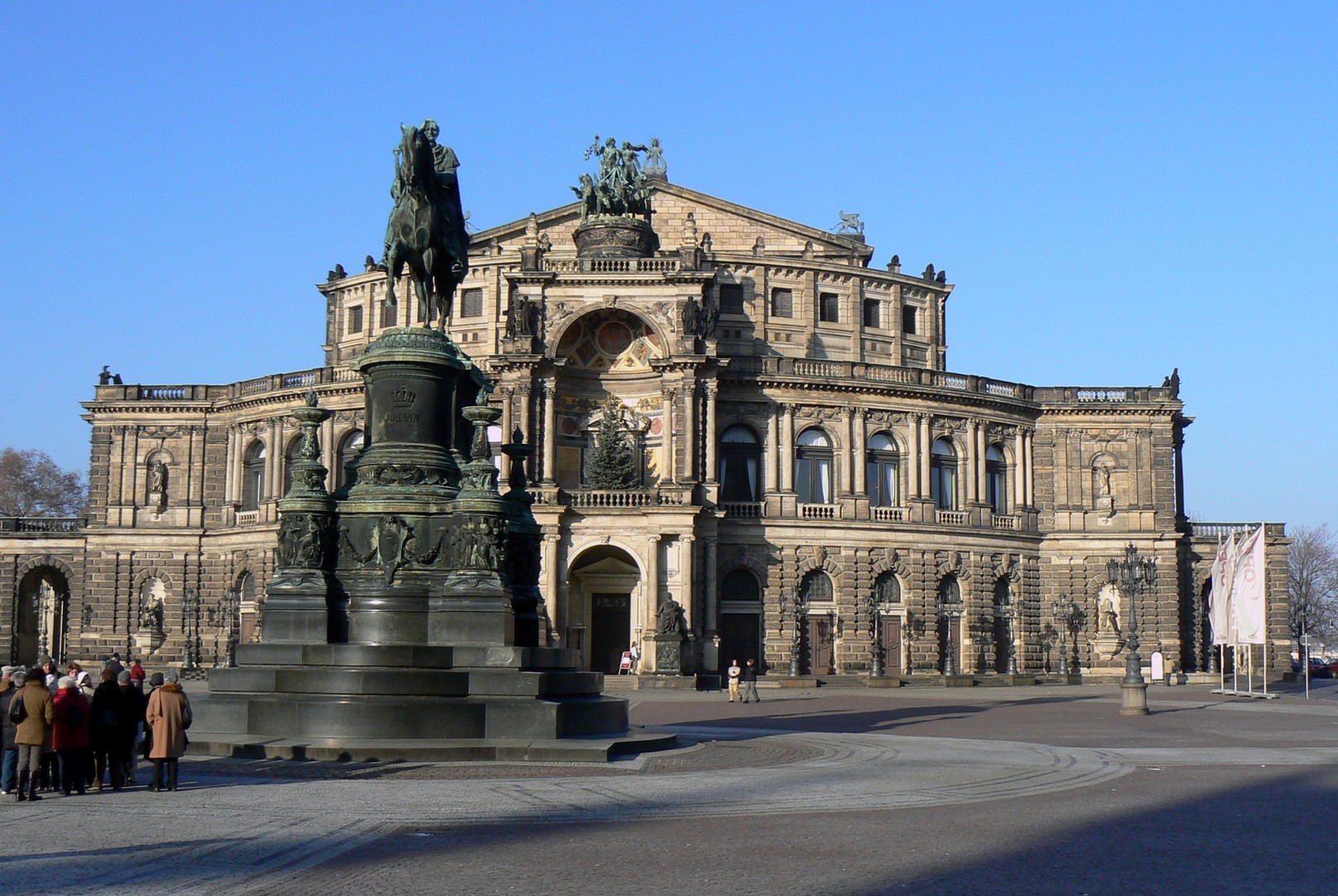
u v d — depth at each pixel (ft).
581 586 364.99
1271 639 421.18
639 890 68.08
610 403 369.09
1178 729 192.85
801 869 74.64
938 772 125.90
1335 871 76.64
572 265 359.66
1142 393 410.52
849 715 225.56
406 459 141.08
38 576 452.76
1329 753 151.84
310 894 66.18
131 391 425.69
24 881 68.49
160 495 419.74
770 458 373.40
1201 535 419.74
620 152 380.99
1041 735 179.52
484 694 131.44
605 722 141.79
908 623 378.73
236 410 415.23
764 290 416.87
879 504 386.52
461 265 154.10
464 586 135.54
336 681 130.00
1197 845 85.35
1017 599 398.42
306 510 138.00
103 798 101.50
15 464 615.98
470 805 97.04
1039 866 76.79
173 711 105.81
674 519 345.51
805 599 374.22
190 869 72.28
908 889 69.46
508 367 353.92
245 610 405.80
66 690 105.70
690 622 344.69
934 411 390.21
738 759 135.85
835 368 384.47
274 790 104.68
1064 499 407.64
